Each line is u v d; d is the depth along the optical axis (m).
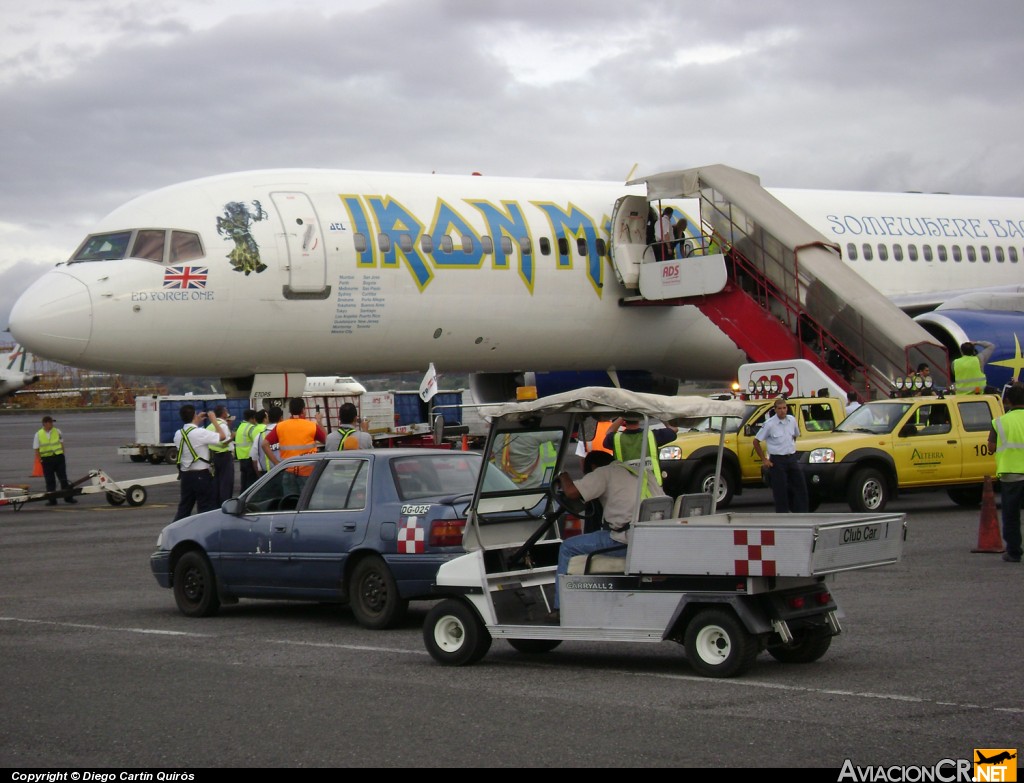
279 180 24.88
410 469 11.74
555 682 8.80
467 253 25.88
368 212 25.02
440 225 25.70
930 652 9.48
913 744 6.85
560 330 27.61
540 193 27.94
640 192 29.45
